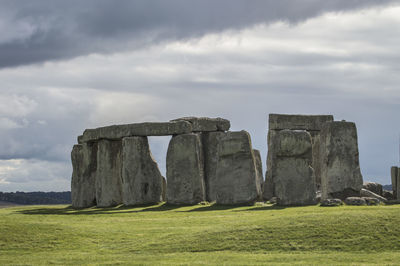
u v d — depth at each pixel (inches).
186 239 1294.3
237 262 1099.9
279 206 1843.0
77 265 1136.2
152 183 2202.3
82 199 2378.2
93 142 2402.8
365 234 1212.5
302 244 1199.6
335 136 1955.0
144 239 1339.8
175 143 2117.4
